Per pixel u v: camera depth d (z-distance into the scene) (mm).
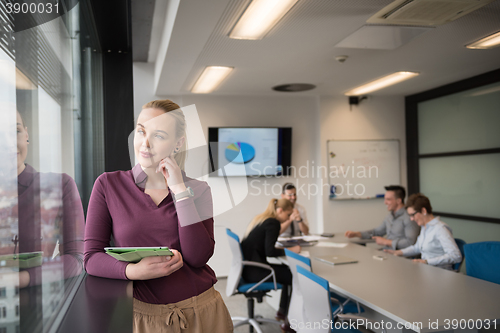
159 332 993
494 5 2527
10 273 577
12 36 623
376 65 3914
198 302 1050
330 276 2520
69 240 1102
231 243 3316
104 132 1944
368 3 2422
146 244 986
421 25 2807
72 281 1093
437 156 5227
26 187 684
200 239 986
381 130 5707
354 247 3562
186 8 2436
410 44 3281
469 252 2738
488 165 4484
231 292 3188
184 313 1025
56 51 1019
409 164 5730
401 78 4531
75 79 1360
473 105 4645
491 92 4383
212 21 2656
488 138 4461
